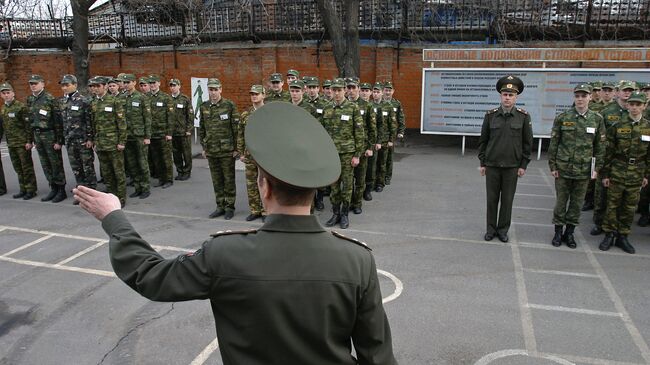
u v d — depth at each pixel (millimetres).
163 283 1621
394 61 13648
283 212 1627
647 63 11797
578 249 6289
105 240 6688
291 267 1551
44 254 6160
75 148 8570
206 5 15422
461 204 8352
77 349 4047
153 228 7207
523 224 7297
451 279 5348
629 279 5363
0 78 15953
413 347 4023
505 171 6367
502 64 12641
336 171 1667
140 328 4363
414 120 13945
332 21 12227
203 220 7621
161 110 9711
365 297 1637
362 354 1665
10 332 4309
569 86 11531
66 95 8461
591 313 4605
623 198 6141
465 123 12406
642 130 5930
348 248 1660
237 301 1551
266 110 1704
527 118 6277
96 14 16812
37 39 16391
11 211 8133
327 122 7148
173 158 10523
